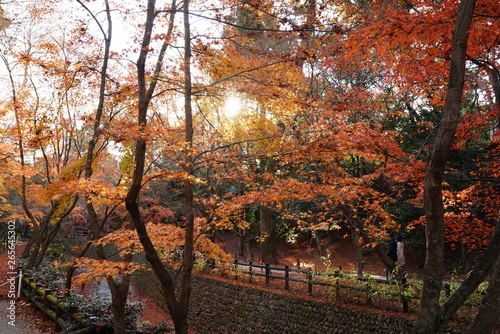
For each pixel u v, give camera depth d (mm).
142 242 5891
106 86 8844
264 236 16719
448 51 6855
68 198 11742
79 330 7648
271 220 17938
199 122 10742
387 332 7902
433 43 6844
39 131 7922
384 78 10828
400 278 8656
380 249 10719
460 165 13898
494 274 4574
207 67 8117
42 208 20938
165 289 6207
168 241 8109
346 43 6203
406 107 12617
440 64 7617
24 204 13930
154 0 6078
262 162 15758
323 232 23781
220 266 13547
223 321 12328
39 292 10617
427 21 5703
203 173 15133
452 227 9094
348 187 8672
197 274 14617
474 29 6082
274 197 7398
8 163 12852
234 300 12164
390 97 10516
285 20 5820
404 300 8266
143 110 5945
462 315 7258
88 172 7676
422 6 6926
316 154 7195
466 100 12164
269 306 10820
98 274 5992
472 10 4508
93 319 8148
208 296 13430
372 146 6996
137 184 5551
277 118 8828
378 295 9422
